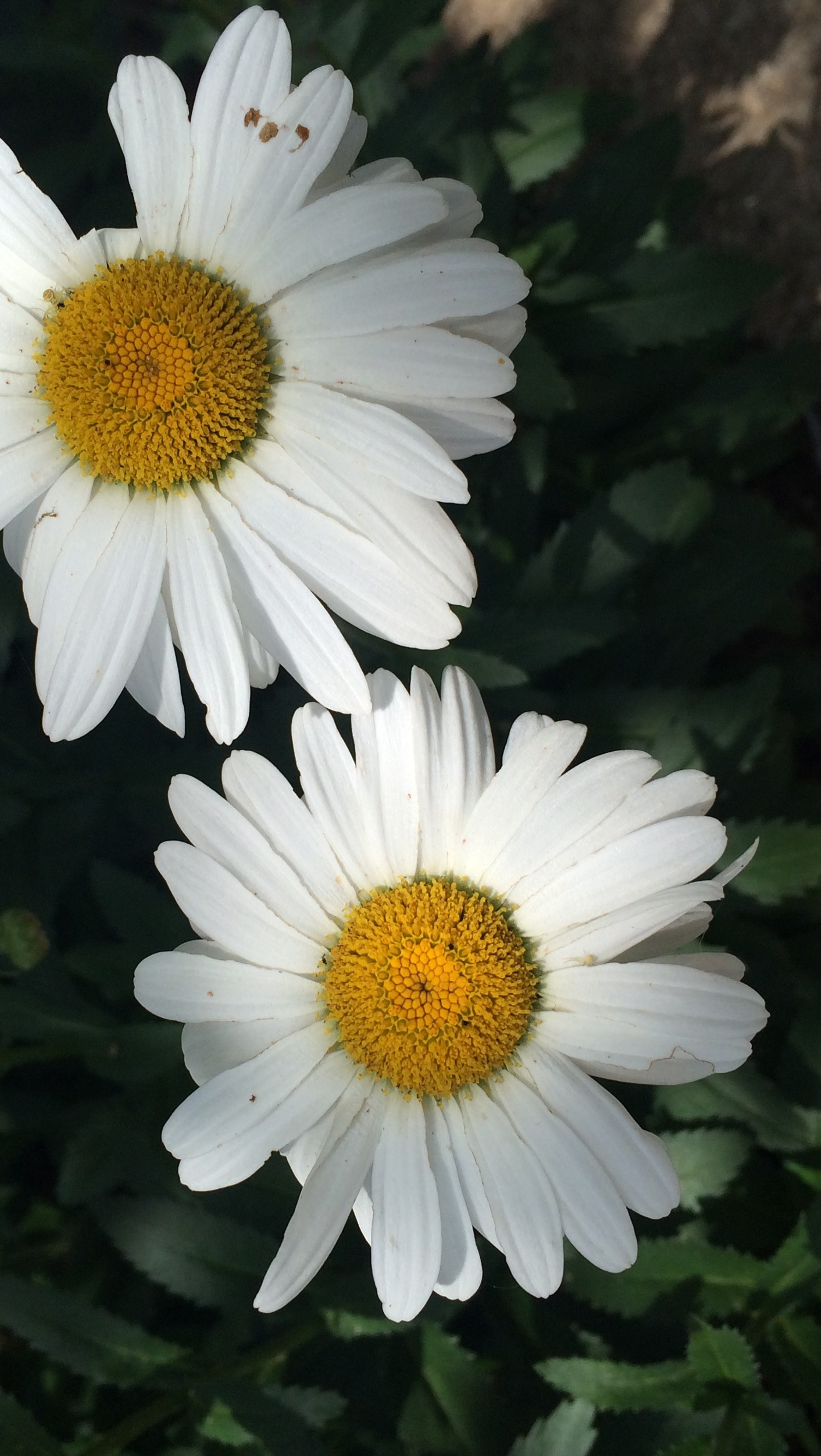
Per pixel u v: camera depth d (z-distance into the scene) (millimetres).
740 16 551
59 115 560
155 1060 474
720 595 519
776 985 487
